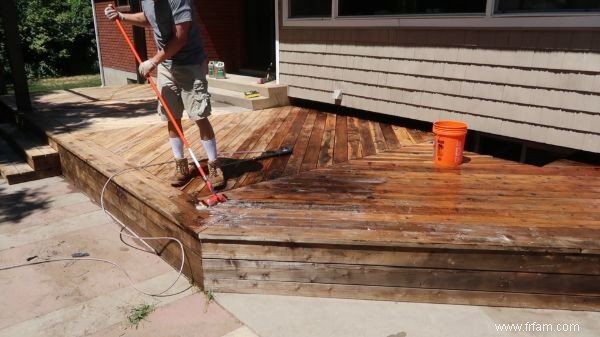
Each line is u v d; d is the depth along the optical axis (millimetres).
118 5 9156
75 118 5242
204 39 7199
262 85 5895
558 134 3572
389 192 2936
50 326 2320
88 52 13945
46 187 4258
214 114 5379
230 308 2428
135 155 3826
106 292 2600
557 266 2295
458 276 2369
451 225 2461
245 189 3039
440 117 4340
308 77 5555
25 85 5590
